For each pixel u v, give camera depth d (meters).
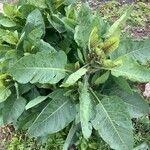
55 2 0.97
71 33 0.89
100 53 0.83
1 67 0.87
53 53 0.83
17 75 0.81
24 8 0.94
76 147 0.94
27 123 0.88
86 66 0.85
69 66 0.84
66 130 0.95
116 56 0.87
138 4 1.30
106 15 1.28
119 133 0.81
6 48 0.92
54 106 0.84
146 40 0.88
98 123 0.82
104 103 0.84
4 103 0.89
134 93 0.89
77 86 0.85
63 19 0.89
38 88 0.92
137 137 0.94
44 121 0.82
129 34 1.22
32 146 0.96
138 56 0.87
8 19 0.95
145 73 0.80
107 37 0.86
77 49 0.86
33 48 0.87
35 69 0.82
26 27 0.89
